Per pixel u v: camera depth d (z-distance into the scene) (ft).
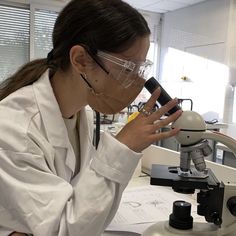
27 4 16.08
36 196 2.05
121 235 2.89
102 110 2.62
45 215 1.99
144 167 5.14
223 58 16.55
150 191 4.01
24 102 2.41
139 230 2.91
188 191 2.49
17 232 2.23
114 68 2.29
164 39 20.68
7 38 15.94
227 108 16.33
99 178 2.00
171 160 4.48
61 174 2.62
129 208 3.43
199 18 17.93
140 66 2.35
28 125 2.31
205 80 17.61
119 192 2.07
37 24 16.42
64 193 2.07
